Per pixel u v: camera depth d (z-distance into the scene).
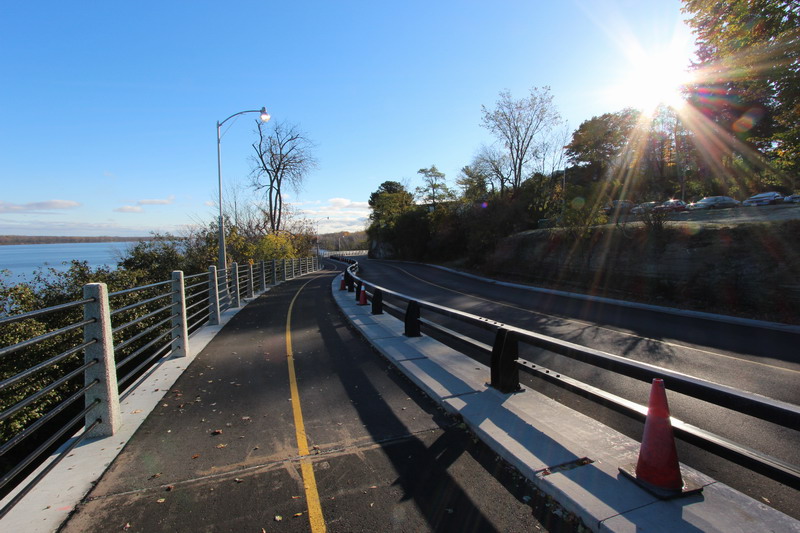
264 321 11.66
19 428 6.24
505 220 33.03
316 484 3.33
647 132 43.59
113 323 9.31
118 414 4.42
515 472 3.41
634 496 2.86
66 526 2.85
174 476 3.49
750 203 30.17
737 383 6.23
